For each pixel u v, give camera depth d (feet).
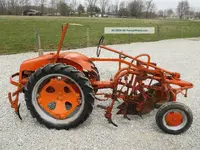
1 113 15.01
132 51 38.17
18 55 33.32
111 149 11.64
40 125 13.64
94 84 14.05
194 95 18.35
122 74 13.73
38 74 12.76
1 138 12.44
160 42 50.80
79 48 40.34
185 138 12.64
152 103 14.43
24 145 11.91
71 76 12.59
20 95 17.63
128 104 14.29
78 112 13.03
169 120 12.74
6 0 226.58
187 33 74.13
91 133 12.91
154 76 13.99
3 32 62.75
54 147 11.76
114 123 13.74
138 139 12.44
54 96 13.66
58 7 246.06
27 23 95.25
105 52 36.27
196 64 28.78
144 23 115.55
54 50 38.17
